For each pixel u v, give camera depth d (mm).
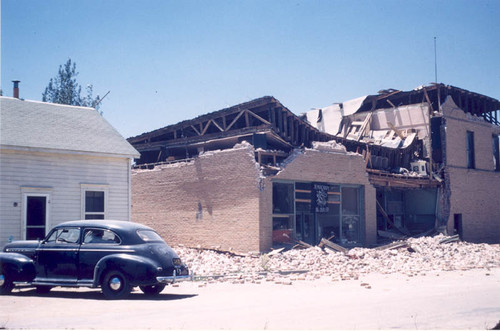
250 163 26656
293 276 17797
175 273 12852
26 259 13445
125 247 12797
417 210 38312
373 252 25984
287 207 27625
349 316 9328
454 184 37688
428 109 37938
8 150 19047
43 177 19781
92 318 9602
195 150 32719
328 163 29719
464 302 11125
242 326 8430
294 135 30844
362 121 41906
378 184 33688
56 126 21344
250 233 26156
